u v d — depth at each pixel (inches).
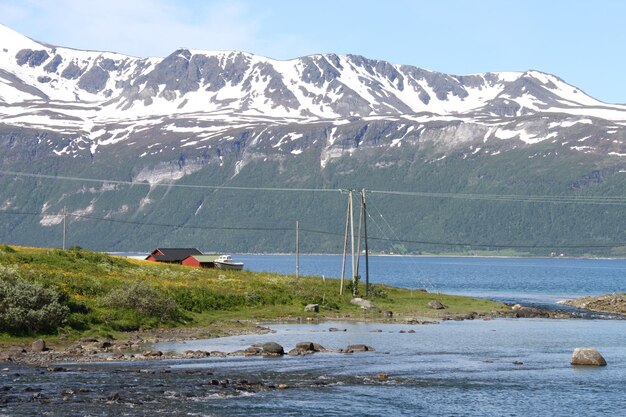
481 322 4296.3
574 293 7706.7
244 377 2306.8
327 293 4928.6
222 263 6496.1
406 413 1924.2
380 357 2778.1
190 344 3016.7
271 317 4097.0
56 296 3097.9
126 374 2295.8
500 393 2164.1
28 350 2714.1
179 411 1870.1
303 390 2146.9
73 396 1985.7
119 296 3435.0
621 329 3937.0
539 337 3516.2
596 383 2315.5
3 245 4426.7
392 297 5344.5
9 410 1825.8
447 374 2443.4
